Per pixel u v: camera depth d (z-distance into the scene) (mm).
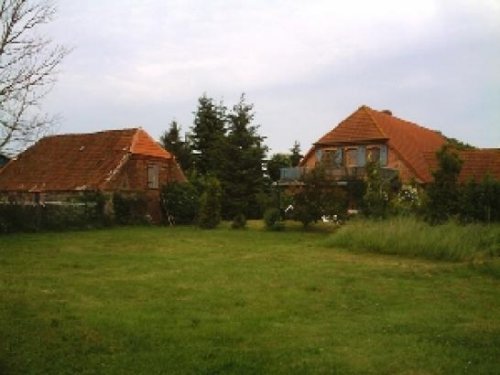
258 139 54094
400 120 51688
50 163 44906
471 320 10281
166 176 45906
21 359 7609
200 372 7133
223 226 38844
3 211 30641
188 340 8641
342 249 22922
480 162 40344
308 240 27500
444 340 8766
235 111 54312
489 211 26078
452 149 27969
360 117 45219
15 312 10359
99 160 42594
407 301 12086
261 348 8258
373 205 29234
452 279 15188
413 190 30984
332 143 44969
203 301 11742
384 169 37375
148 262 18172
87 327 9312
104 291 12750
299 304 11586
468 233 21109
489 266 17047
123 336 8812
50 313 10359
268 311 10875
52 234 30297
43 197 41719
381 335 9102
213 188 37656
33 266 16781
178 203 42812
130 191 41250
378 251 21719
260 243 25766
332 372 7184
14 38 9820
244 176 52781
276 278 15008
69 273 15539
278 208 35094
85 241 25969
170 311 10703
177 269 16625
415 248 20609
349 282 14516
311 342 8617
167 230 34750
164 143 67562
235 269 16656
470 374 7137
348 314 10750
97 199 36594
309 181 34188
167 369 7254
